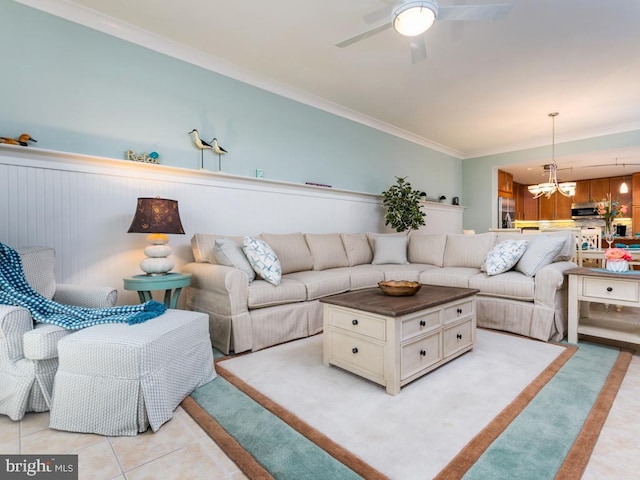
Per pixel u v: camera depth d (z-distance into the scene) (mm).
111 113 2686
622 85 3736
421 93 3979
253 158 3600
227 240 2703
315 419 1506
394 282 2299
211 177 3189
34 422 1523
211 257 2779
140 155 2805
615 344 2496
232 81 3430
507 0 2361
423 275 3441
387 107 4430
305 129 4105
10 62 2273
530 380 1869
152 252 2463
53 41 2432
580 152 5504
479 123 5035
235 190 3379
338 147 4508
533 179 8320
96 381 1443
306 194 4035
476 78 3592
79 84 2539
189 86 3123
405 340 1781
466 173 6883
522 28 2691
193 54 3100
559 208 8609
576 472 1139
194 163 3158
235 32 2801
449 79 3617
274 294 2561
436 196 6266
